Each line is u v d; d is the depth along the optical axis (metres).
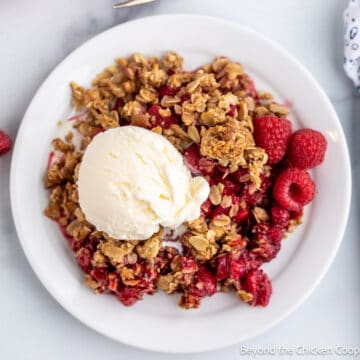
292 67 0.38
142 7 0.40
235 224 0.38
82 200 0.36
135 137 0.36
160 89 0.38
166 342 0.39
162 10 0.40
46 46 0.39
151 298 0.39
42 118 0.38
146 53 0.38
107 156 0.35
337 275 0.41
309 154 0.37
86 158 0.36
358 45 0.39
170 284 0.37
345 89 0.41
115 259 0.36
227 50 0.39
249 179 0.37
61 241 0.39
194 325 0.39
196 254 0.37
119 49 0.38
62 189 0.39
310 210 0.39
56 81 0.38
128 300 0.38
